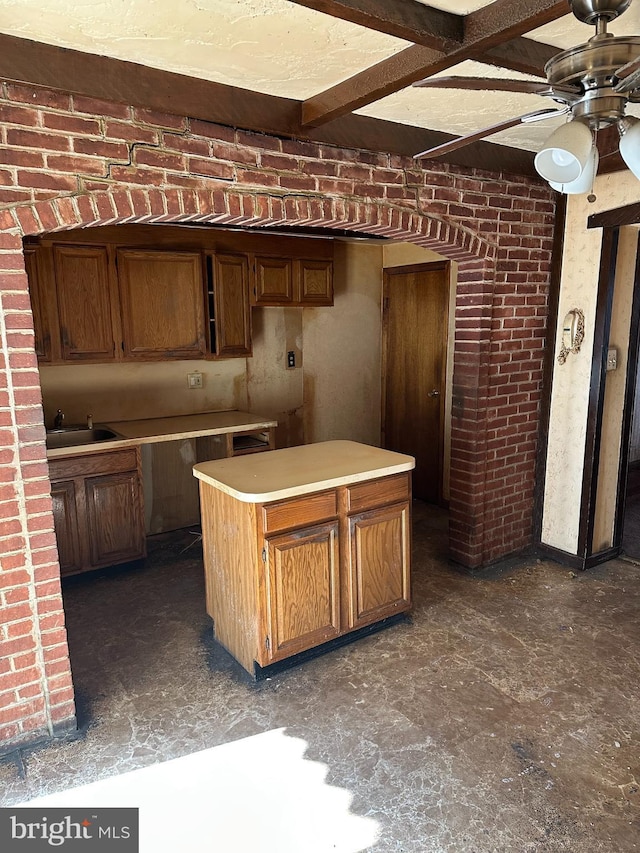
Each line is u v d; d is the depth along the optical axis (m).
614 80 1.35
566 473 3.60
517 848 1.71
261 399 4.63
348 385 5.12
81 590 3.40
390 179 2.77
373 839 1.74
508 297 3.38
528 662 2.64
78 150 1.99
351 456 2.88
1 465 1.95
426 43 1.66
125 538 3.57
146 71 2.03
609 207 3.20
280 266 4.21
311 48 1.88
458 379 3.47
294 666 2.62
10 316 1.91
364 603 2.72
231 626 2.64
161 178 2.16
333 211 2.61
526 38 1.86
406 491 2.81
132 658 2.71
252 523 2.33
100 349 3.50
